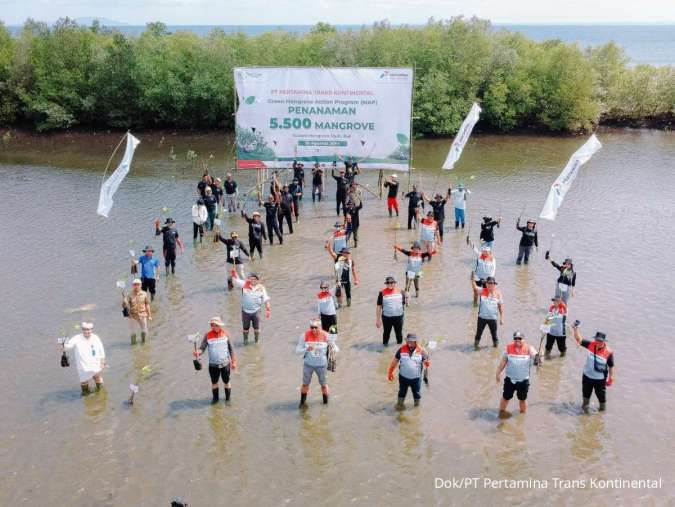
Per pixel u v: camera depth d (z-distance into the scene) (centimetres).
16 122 5403
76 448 1241
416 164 4003
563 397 1409
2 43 5350
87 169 3869
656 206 2950
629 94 5244
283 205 2467
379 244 2422
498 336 1683
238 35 5438
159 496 1111
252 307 1616
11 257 2281
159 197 3139
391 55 4962
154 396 1417
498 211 2875
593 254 2309
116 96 5138
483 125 5275
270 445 1248
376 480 1151
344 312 1830
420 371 1345
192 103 5112
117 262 2228
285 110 2884
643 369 1516
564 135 5025
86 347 1403
